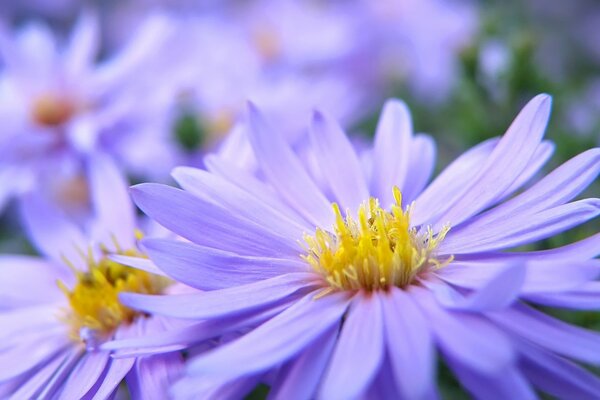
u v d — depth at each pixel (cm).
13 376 10
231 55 18
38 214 12
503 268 8
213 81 17
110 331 10
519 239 9
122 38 24
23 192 13
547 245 11
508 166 9
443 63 19
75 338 10
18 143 14
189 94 15
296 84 16
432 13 20
